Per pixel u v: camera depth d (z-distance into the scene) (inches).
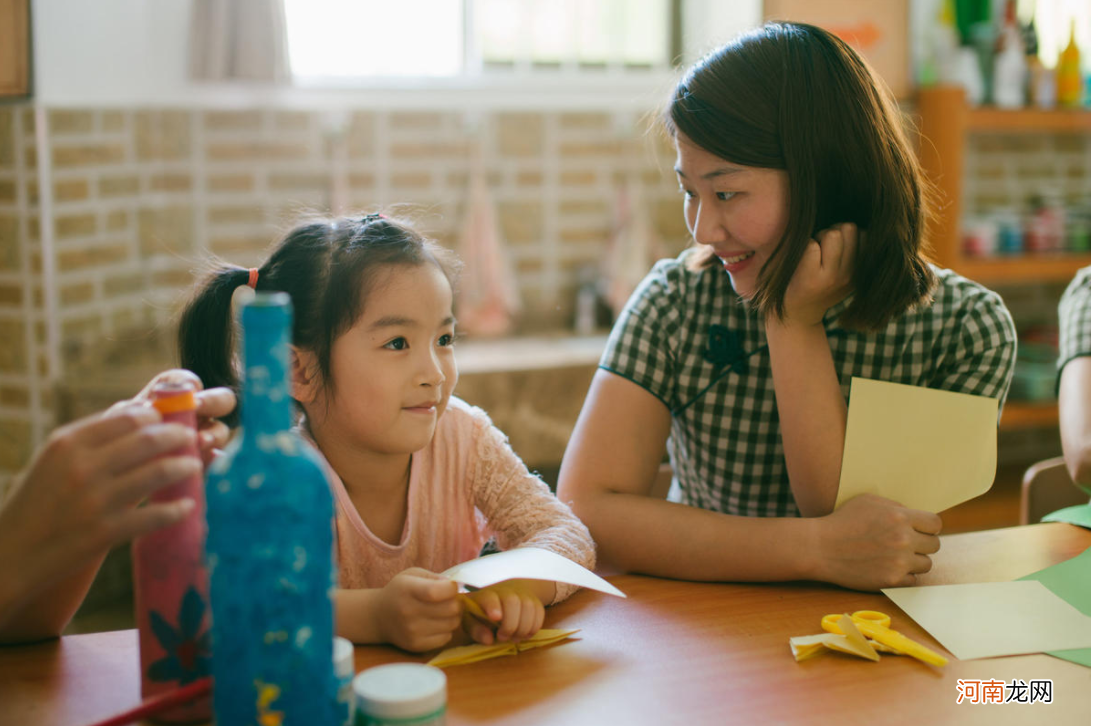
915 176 44.9
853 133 42.3
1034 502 56.2
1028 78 116.3
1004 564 42.0
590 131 122.0
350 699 27.0
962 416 42.6
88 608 94.7
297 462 24.4
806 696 31.1
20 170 92.6
